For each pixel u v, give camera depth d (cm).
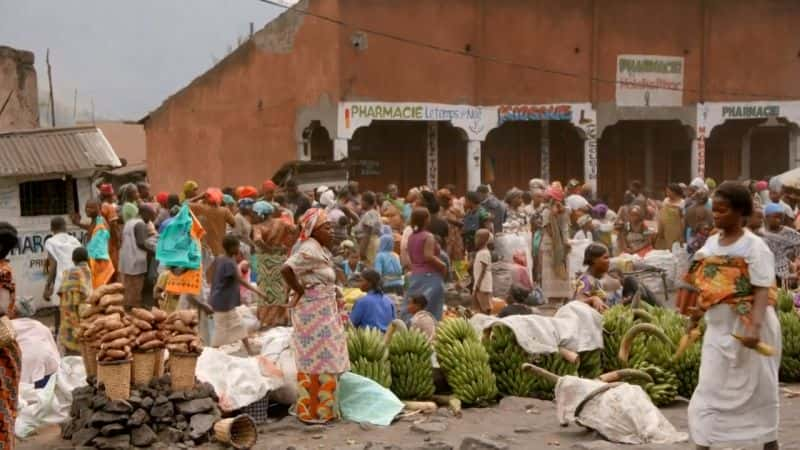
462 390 984
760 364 664
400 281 1606
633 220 1966
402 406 938
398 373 988
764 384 666
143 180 3531
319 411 912
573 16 3419
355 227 1892
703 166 3622
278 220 1453
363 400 937
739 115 3644
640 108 3522
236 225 1697
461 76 3275
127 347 846
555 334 1012
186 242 1267
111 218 1591
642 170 3853
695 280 689
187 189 1573
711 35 3600
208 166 3506
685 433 843
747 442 666
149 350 859
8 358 679
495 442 816
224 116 3444
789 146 3772
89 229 1594
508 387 1018
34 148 1684
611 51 3478
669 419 940
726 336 667
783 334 1136
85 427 845
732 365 664
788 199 2339
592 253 1095
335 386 919
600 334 1030
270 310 1428
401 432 887
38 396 915
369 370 967
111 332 843
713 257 671
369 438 867
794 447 790
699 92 3603
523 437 853
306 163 2605
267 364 940
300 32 3195
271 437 878
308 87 3175
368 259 1817
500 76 3341
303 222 920
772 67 3675
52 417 909
